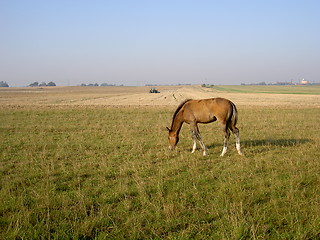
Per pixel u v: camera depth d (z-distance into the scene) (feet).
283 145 32.96
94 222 14.25
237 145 29.12
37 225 13.97
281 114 72.13
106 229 14.02
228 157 27.86
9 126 52.13
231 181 19.95
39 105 108.78
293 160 25.52
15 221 14.32
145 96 207.92
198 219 14.57
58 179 22.03
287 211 15.14
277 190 18.17
